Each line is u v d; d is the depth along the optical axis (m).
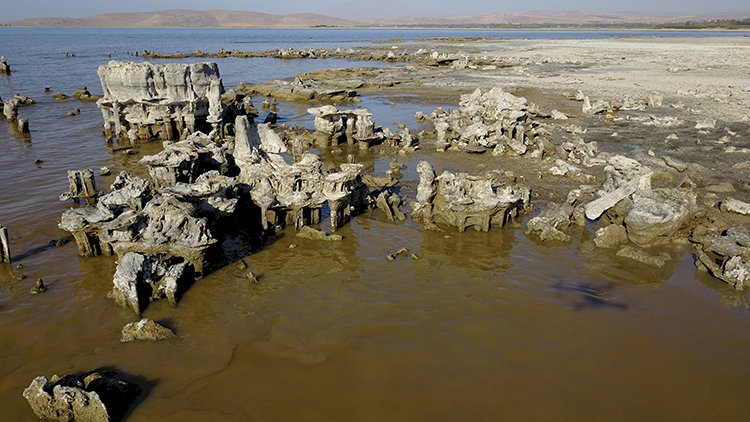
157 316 15.27
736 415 11.55
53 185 26.92
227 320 15.04
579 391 12.20
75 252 19.27
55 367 13.01
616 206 21.88
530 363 13.13
